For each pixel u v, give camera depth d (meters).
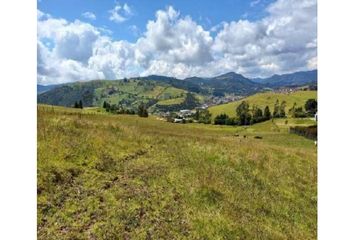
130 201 11.55
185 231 10.89
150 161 15.38
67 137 14.59
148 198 12.02
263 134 66.19
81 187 11.65
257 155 19.56
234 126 107.38
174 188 13.21
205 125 109.25
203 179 14.40
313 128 56.22
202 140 21.88
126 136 18.00
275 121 102.31
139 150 16.55
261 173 17.53
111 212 10.74
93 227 10.02
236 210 13.12
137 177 13.36
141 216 11.04
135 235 10.20
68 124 16.89
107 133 17.33
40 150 12.40
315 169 19.55
